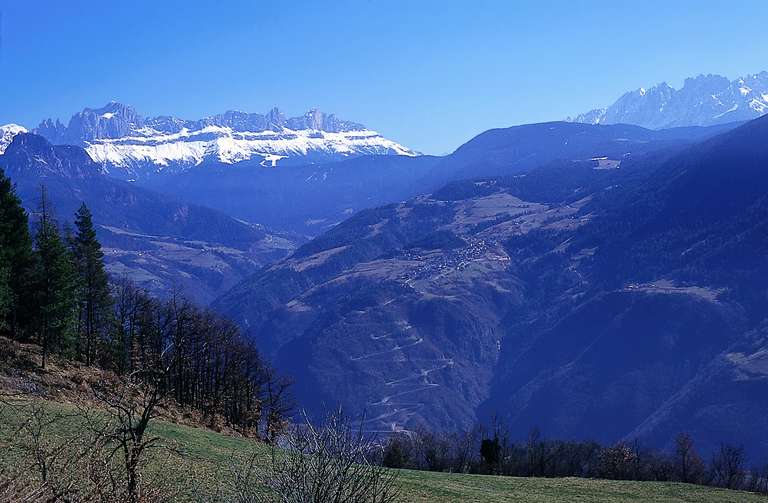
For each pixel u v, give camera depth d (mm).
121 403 21688
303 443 18922
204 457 44344
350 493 18469
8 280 77000
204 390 99312
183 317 92125
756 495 69812
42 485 19750
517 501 55406
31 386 62125
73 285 78375
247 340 131875
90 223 92750
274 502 18875
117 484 20609
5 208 86062
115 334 90812
